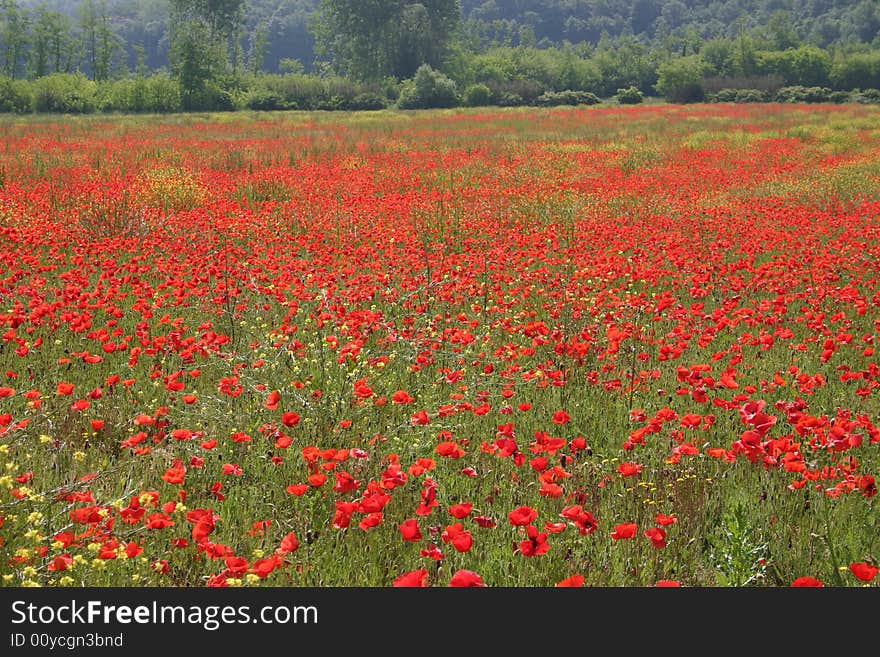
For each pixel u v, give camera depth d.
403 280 8.65
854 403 6.05
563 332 7.11
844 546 4.07
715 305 9.52
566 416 4.50
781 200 18.23
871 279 10.32
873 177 21.50
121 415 5.57
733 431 5.39
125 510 3.57
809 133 35.78
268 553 3.91
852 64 107.00
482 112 67.00
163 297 8.38
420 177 21.22
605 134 37.12
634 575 3.93
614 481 4.74
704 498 4.57
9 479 3.79
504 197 17.91
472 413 5.65
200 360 6.78
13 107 68.06
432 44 104.81
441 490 4.46
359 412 5.31
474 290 8.88
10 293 8.27
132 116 62.06
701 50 129.00
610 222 14.80
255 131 40.47
